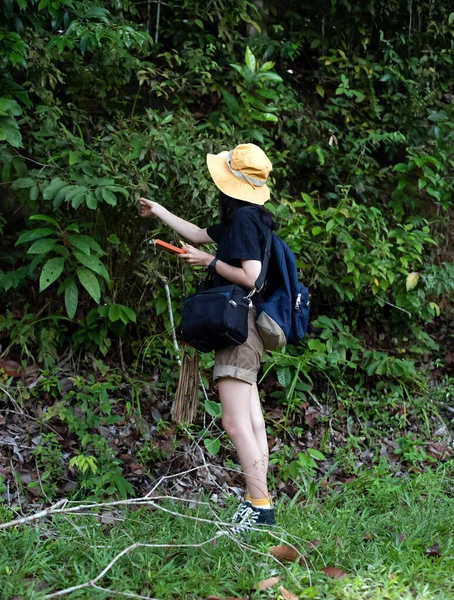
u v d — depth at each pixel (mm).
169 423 4258
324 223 5184
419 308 5332
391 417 4824
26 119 4367
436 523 3512
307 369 4754
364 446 4641
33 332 4336
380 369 4938
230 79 5664
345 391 4914
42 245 4004
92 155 4258
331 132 5930
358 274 4984
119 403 4336
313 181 5762
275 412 4625
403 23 6371
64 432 4055
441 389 5117
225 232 3371
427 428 4812
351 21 6238
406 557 3068
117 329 4539
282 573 2904
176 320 4574
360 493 3988
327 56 6180
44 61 4504
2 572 2781
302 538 3230
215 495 3891
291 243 4863
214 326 3168
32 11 4234
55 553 3027
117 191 4059
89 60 5137
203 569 2949
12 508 3516
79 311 4574
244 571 2865
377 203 5750
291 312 3393
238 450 3330
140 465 3994
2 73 4266
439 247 5914
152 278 4430
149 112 4570
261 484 3312
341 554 3121
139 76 5070
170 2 5598
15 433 3977
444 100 6520
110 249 4496
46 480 3748
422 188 5984
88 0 4562
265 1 6078
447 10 6488
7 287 4270
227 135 5184
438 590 2824
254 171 3338
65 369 4391
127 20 5445
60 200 3963
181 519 3312
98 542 3105
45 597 2562
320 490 4102
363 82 6137
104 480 3697
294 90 6000
